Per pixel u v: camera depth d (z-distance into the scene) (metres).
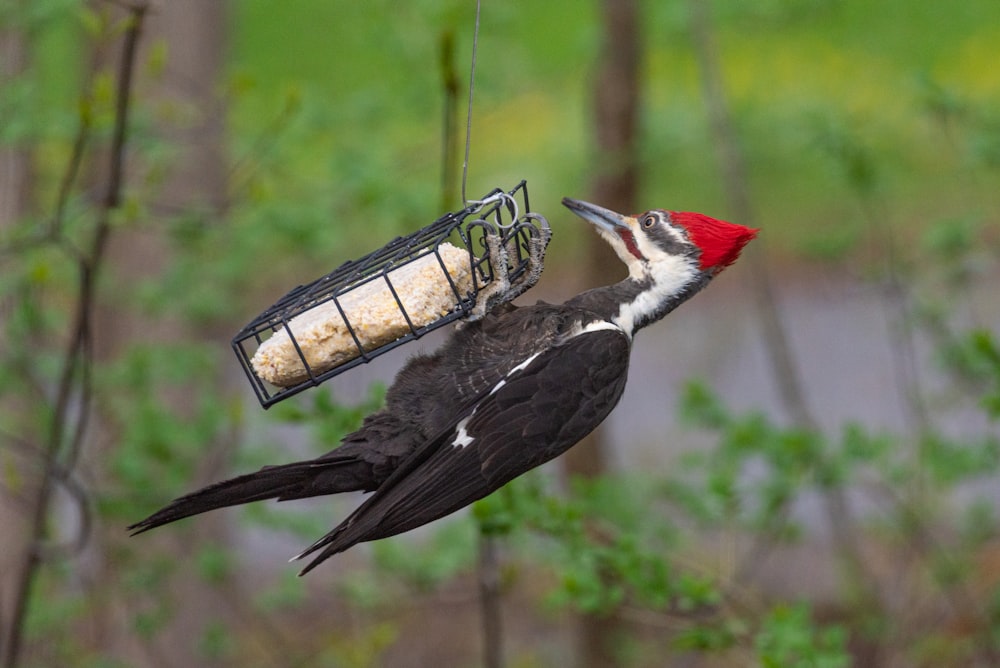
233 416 11.40
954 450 12.16
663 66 18.88
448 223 8.16
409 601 13.52
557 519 9.53
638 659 15.76
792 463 11.48
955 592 13.62
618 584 9.99
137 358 11.91
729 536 11.47
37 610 12.05
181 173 12.55
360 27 13.48
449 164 9.81
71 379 10.05
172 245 12.92
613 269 15.96
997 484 16.00
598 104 15.41
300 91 12.58
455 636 17.27
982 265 12.66
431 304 7.78
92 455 12.77
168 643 14.24
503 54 13.88
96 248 9.77
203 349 12.26
